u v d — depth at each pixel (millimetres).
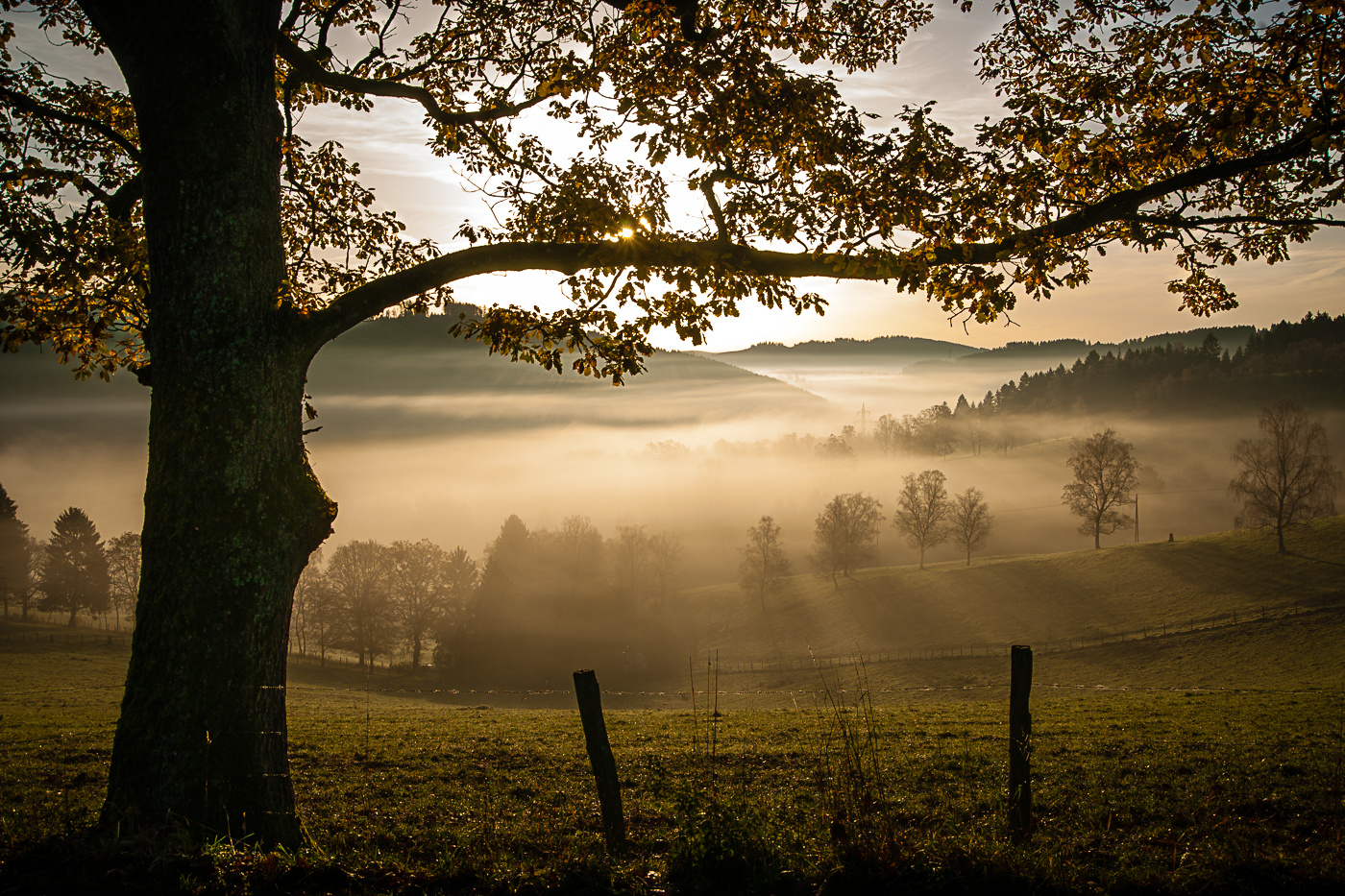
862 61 10961
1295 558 68812
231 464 6824
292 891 5531
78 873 5438
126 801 6312
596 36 10383
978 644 63969
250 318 7129
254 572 6785
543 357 9703
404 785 11883
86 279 9375
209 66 7070
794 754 14805
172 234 7008
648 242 7773
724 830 6031
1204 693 27859
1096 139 8750
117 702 33156
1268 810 8648
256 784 6555
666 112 8883
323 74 9367
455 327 9992
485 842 7020
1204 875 5676
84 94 11266
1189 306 11078
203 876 5496
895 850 5766
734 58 8867
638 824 8508
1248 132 8406
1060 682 50094
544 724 22516
